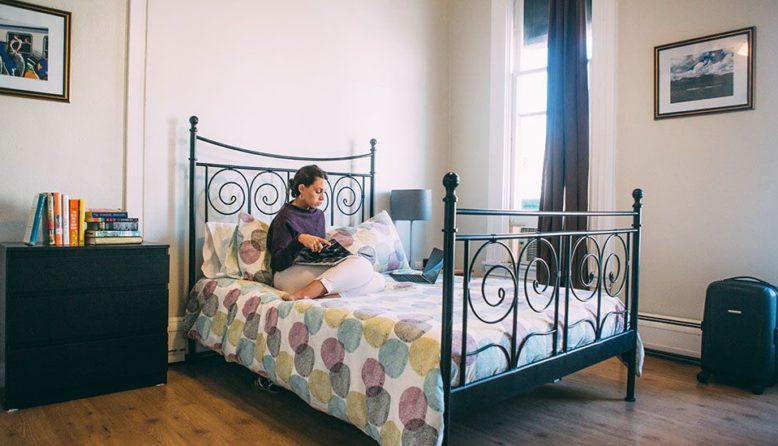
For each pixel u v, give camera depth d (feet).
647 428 6.84
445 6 14.30
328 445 6.23
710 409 7.57
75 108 8.49
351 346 5.81
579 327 6.97
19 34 8.01
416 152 13.57
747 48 9.52
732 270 9.75
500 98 13.15
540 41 12.79
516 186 13.21
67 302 7.38
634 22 10.89
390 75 12.93
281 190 10.91
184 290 9.58
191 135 9.36
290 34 11.00
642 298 10.81
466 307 5.21
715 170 9.93
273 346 6.94
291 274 8.13
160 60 9.28
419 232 13.71
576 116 11.32
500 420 7.09
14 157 8.00
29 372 7.12
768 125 9.35
